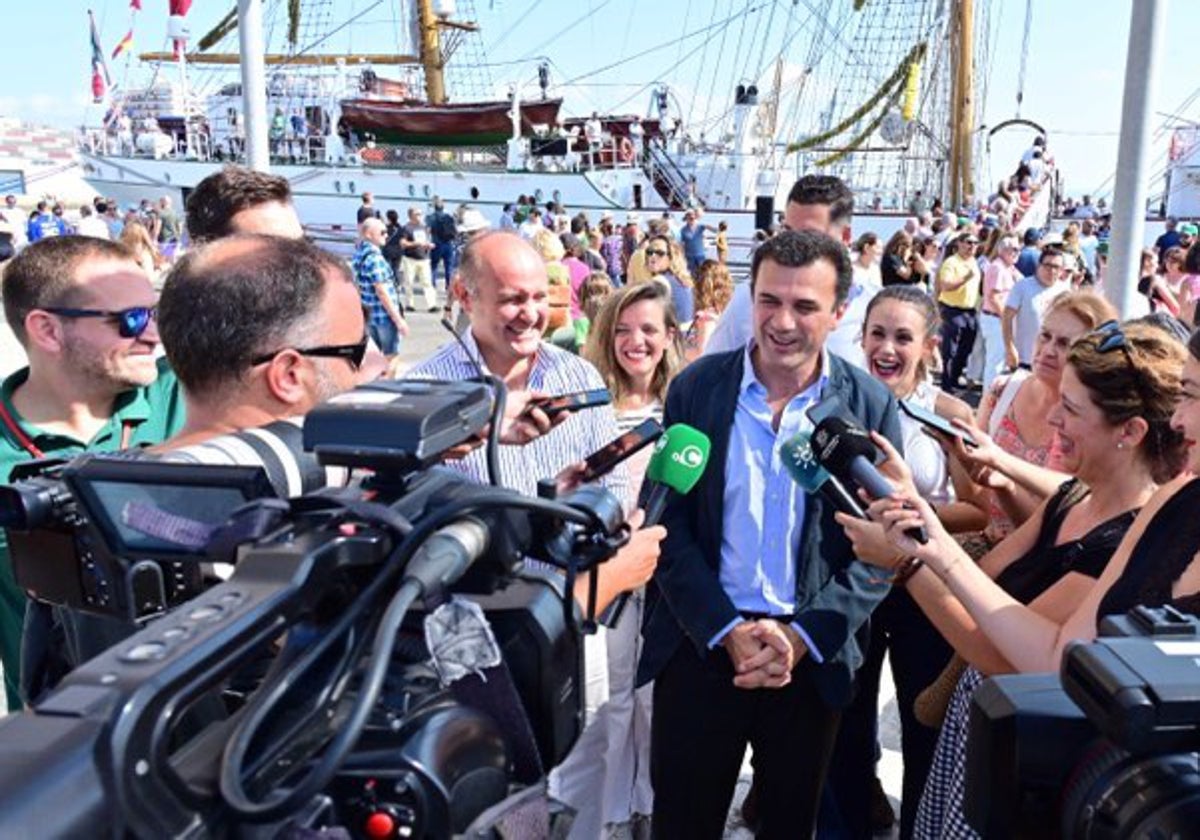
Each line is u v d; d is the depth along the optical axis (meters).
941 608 2.02
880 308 3.30
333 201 22.59
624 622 2.99
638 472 3.17
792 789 2.43
